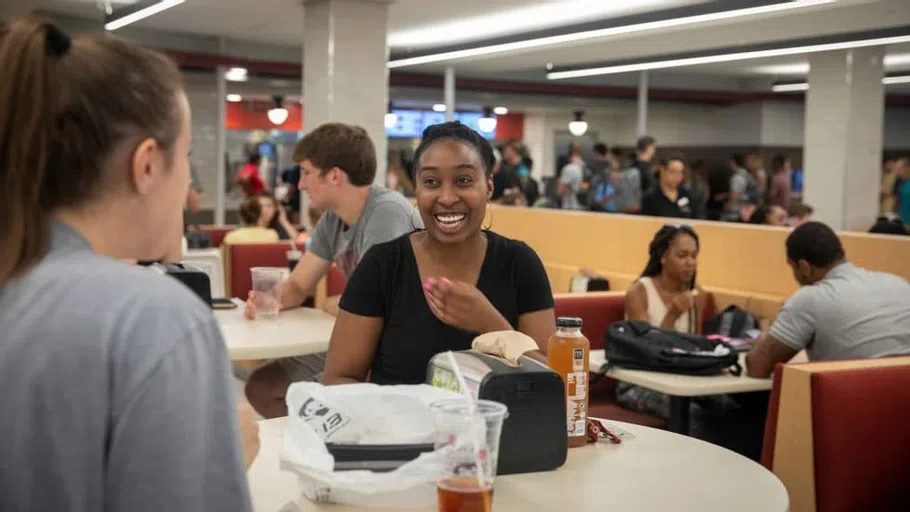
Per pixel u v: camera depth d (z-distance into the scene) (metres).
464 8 9.10
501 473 1.80
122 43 1.02
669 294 4.24
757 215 7.74
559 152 21.12
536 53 12.83
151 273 0.99
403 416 1.65
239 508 0.97
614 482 1.78
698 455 1.98
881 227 8.00
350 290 2.28
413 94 15.74
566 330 2.01
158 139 1.02
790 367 2.78
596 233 6.61
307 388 1.68
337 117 8.83
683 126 19.20
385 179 9.09
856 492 2.73
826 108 10.88
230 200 16.03
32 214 0.96
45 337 0.92
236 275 6.74
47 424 0.90
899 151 19.64
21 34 0.97
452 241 2.22
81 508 0.90
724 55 11.05
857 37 9.59
